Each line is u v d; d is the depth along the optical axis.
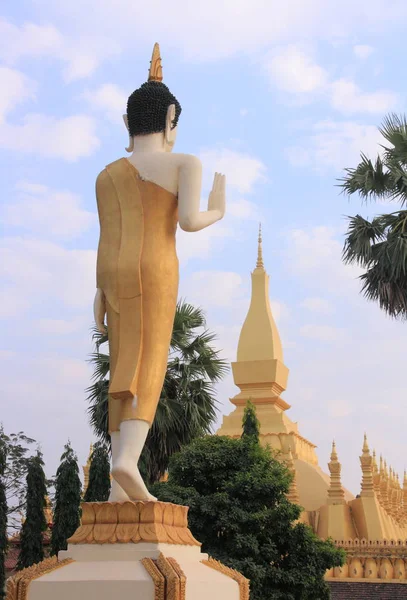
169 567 9.30
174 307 10.78
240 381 32.97
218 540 19.17
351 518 27.73
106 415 23.67
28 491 24.27
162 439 23.73
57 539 23.08
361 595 24.84
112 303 10.60
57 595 9.46
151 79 11.85
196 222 10.66
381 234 20.81
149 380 10.34
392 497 31.67
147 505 10.03
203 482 19.92
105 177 11.12
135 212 10.82
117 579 9.33
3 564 23.33
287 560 19.44
